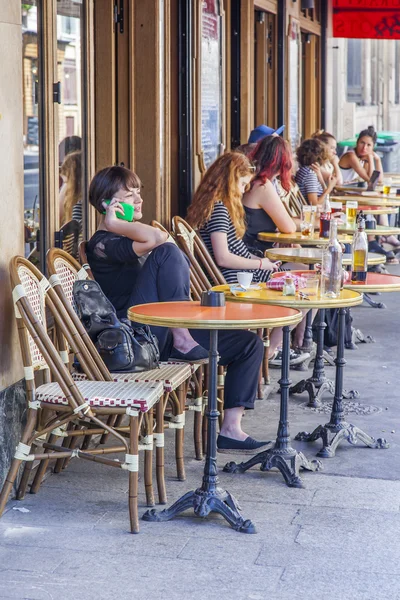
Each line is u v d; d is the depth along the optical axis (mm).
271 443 7445
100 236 7441
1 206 6434
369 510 6434
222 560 5668
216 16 12984
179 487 6828
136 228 7242
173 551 5785
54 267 6754
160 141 10641
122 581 5410
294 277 7176
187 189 12062
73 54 8453
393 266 17031
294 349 10328
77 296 6652
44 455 6207
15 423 6621
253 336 7340
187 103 11922
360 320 12828
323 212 10570
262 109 16953
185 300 7270
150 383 6363
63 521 6203
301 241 10039
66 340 6777
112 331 6590
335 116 27578
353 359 10703
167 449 7617
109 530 6070
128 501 6379
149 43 10305
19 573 5496
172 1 11773
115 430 6496
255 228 10414
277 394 9266
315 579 5441
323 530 6098
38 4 7715
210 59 12773
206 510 6164
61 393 6180
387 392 9391
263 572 5523
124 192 7426
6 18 6457
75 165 8562
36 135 7789
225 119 13578
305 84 20875
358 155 17969
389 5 21531
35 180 7801
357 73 32281
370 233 11008
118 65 10320
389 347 11305
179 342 7168
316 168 13930
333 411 7789
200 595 5258
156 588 5332
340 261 6766
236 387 7367
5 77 6473
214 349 6137
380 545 5895
